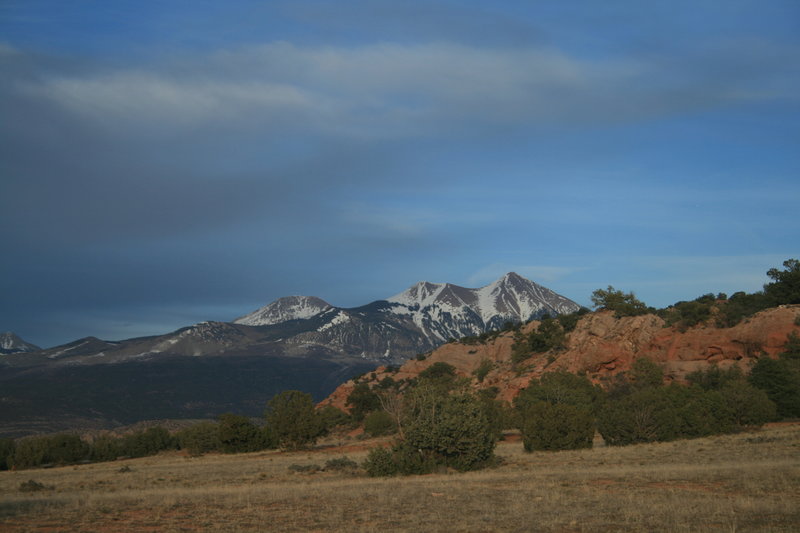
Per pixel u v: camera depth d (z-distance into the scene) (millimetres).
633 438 64562
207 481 49562
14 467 90562
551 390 89312
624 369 120000
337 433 132875
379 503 31609
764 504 26828
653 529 23781
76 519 29156
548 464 49250
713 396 70062
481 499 31781
